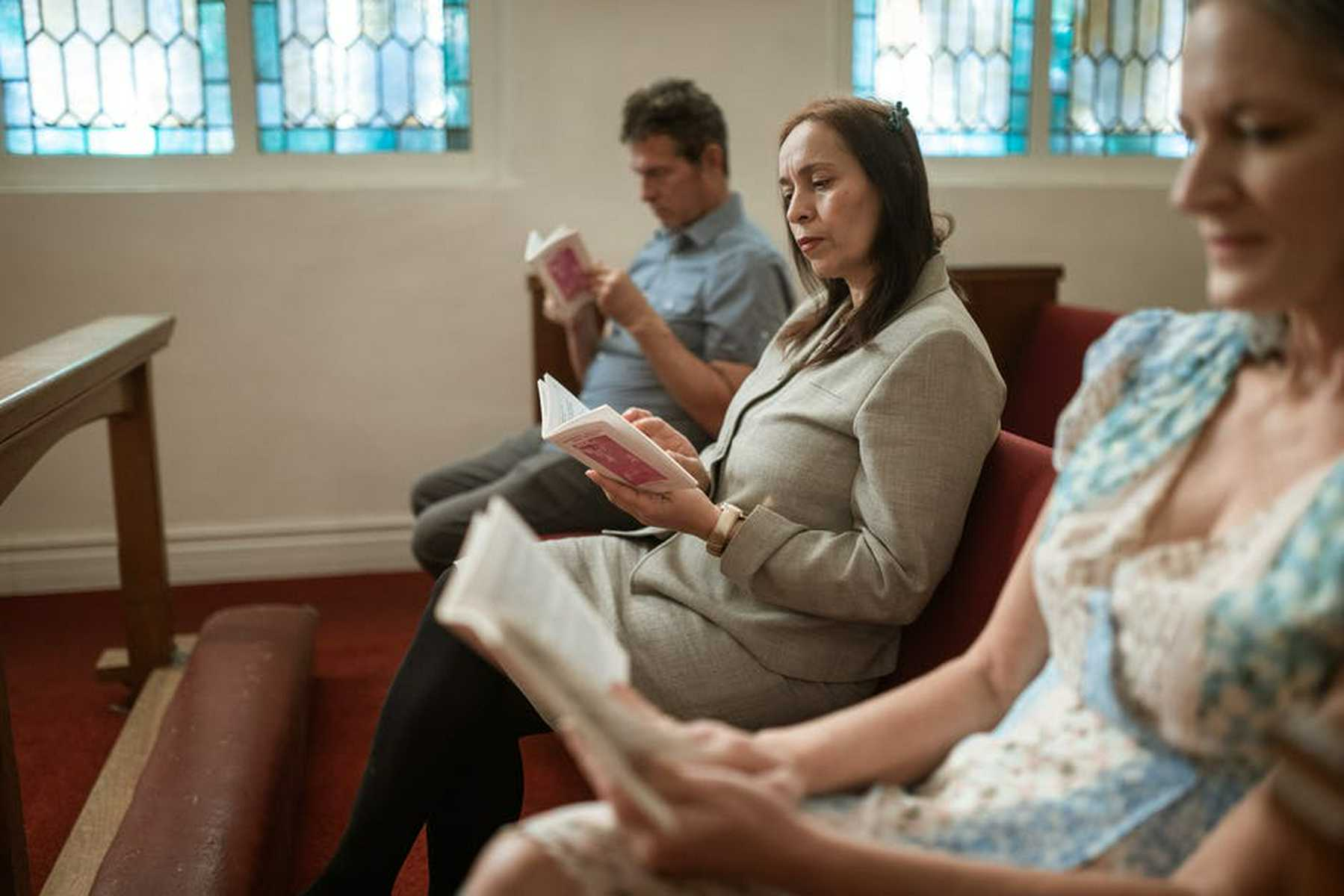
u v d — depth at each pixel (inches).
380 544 176.7
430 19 171.3
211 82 168.9
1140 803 46.9
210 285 167.3
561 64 169.6
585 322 142.8
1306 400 46.7
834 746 51.8
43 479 167.5
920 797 51.6
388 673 141.2
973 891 42.6
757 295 128.0
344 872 76.2
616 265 175.8
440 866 82.4
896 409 74.7
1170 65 189.3
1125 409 52.2
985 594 73.8
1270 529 44.0
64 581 169.2
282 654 122.9
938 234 84.7
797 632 77.2
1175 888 41.3
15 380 91.3
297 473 173.8
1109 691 47.7
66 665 144.9
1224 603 43.5
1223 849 41.0
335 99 171.5
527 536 47.4
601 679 44.5
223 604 163.8
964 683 54.8
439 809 81.7
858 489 76.6
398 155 173.3
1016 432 153.3
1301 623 41.9
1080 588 49.4
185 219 165.2
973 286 155.9
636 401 132.3
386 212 169.2
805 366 83.2
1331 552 41.8
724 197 134.1
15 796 81.9
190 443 170.7
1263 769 45.0
